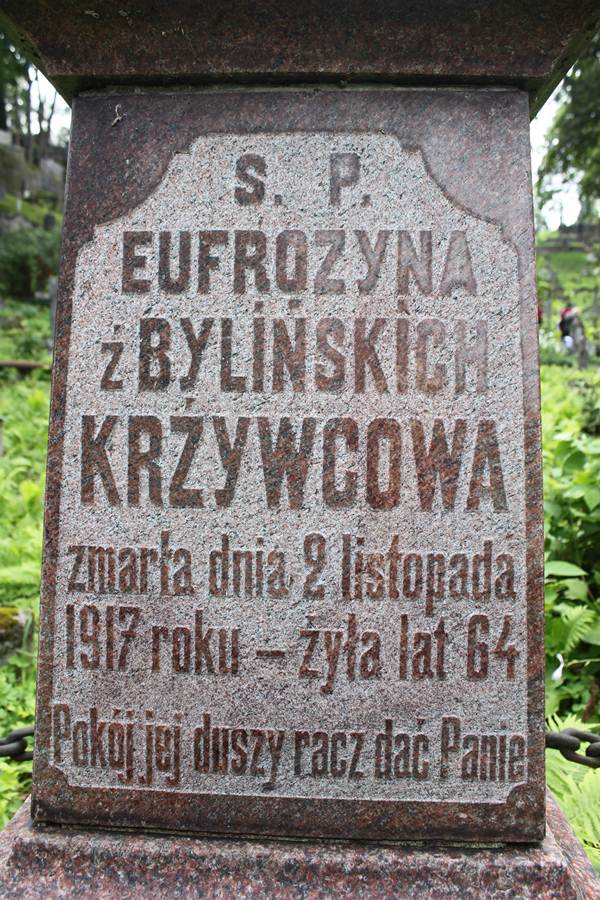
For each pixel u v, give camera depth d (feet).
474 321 5.86
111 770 6.03
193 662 5.98
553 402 27.32
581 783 7.74
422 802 5.93
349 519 5.92
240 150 5.92
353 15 5.68
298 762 5.97
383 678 5.93
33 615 12.67
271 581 5.95
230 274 5.94
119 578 6.00
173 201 5.94
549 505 12.28
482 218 5.85
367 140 5.89
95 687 6.02
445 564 5.89
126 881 5.73
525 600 5.87
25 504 18.04
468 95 5.86
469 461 5.88
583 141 60.34
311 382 5.91
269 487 5.94
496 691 5.89
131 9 5.73
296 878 5.70
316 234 5.91
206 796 6.00
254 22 5.72
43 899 5.65
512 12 5.66
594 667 10.91
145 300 5.97
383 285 5.90
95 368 5.98
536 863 5.72
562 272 88.63
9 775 9.06
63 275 5.97
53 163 80.18
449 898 5.60
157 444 5.98
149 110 5.94
